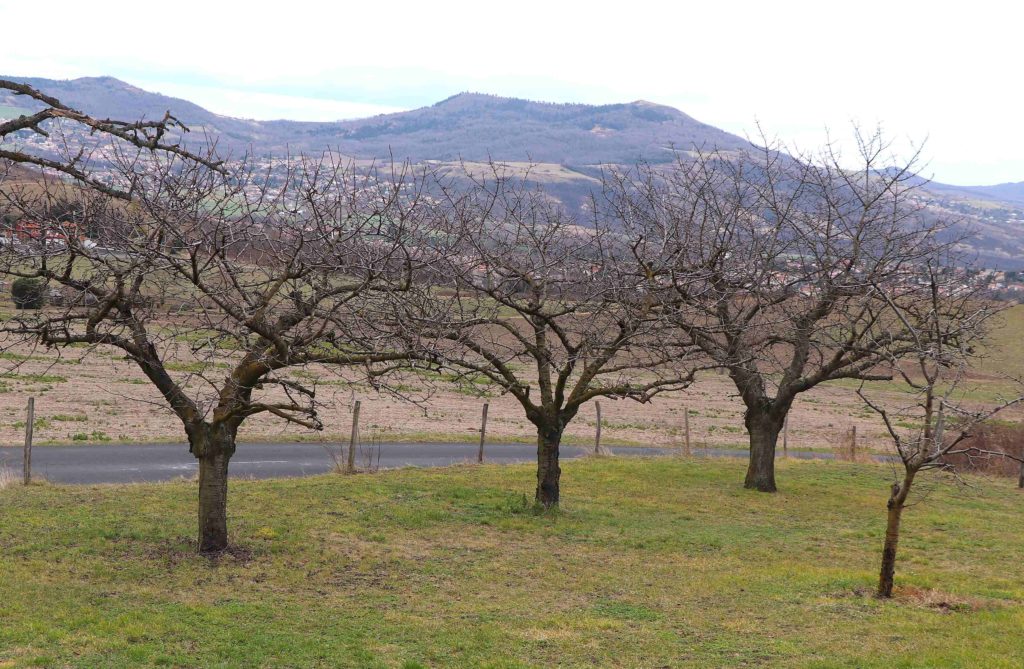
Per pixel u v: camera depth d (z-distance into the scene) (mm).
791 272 21516
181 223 12812
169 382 14758
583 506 21312
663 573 15719
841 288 20484
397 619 12430
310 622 12047
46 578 13109
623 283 18938
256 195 13156
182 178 12781
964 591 14586
